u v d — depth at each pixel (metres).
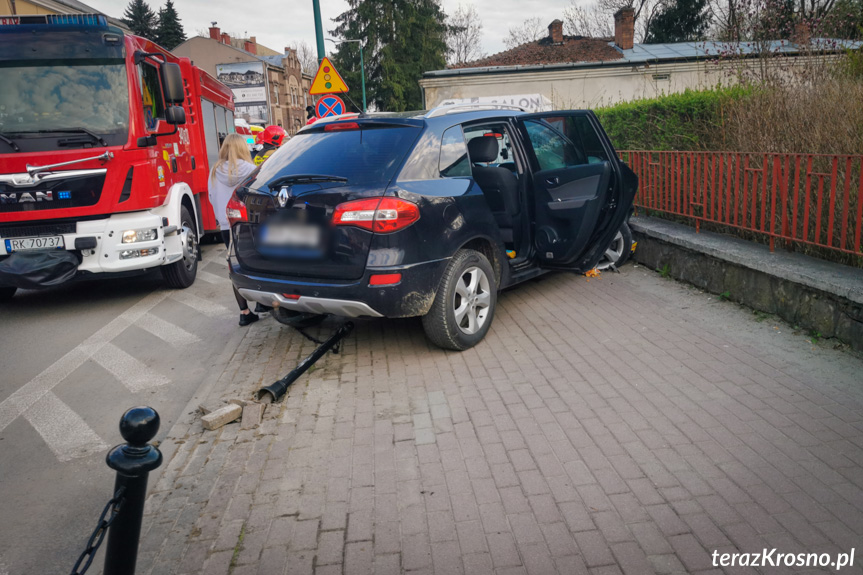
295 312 5.86
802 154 5.38
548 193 5.83
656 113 9.76
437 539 2.88
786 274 5.17
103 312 7.51
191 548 2.92
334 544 2.89
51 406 4.81
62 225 7.31
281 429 4.05
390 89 46.59
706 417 3.83
